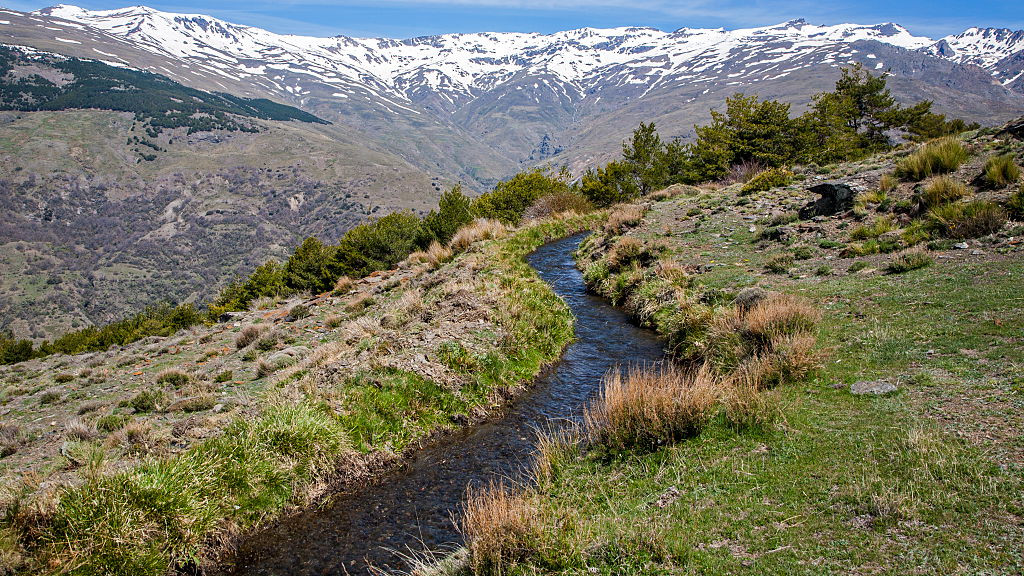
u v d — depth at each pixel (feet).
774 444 18.84
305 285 107.14
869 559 12.39
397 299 59.57
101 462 23.22
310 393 28.55
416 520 20.88
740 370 26.55
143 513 19.26
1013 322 24.34
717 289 42.86
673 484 18.04
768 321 30.07
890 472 15.47
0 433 32.42
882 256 42.78
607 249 71.10
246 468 22.58
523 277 57.82
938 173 55.93
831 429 18.92
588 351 39.63
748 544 14.01
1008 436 15.74
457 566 16.20
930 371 21.66
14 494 20.45
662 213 87.35
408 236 105.81
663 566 13.87
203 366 47.29
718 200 87.71
